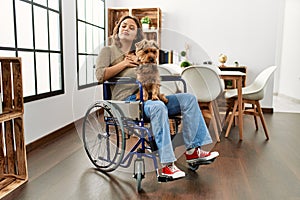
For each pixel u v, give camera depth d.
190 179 1.86
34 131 2.52
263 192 1.68
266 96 4.42
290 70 6.28
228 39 4.44
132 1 4.59
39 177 1.87
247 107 4.19
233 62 4.48
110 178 1.87
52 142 2.67
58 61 3.03
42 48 2.77
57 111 2.92
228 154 2.37
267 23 4.32
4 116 1.65
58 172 1.96
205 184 1.78
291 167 2.08
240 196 1.62
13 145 1.83
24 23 2.46
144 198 1.59
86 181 1.82
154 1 4.55
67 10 3.14
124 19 1.89
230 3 4.38
